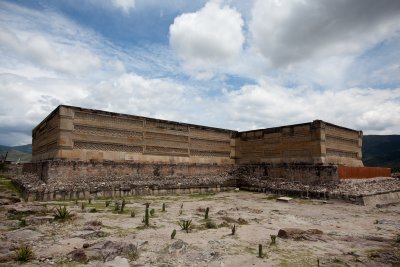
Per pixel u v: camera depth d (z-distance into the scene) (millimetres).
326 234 10703
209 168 29562
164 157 26672
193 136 29125
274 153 28281
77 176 20828
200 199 20719
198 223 11820
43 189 17609
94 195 19141
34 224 10633
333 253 8422
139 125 25281
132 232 9922
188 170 27781
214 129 30859
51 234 9391
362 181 23938
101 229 10188
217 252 8164
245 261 7598
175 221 12031
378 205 18250
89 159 22000
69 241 8625
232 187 27844
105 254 7426
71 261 7070
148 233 9859
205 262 7449
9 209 12500
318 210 16641
